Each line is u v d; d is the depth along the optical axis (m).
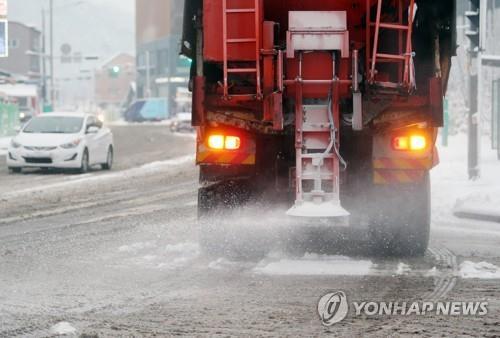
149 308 18.59
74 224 33.69
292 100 25.05
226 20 25.11
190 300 19.45
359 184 25.95
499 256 26.20
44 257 25.56
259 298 19.69
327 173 24.33
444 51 26.25
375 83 25.11
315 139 24.59
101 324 17.09
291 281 21.86
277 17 26.41
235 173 26.02
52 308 18.56
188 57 26.19
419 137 25.58
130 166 72.00
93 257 25.58
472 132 48.03
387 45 25.97
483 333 16.45
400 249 25.98
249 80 25.56
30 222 34.44
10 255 25.94
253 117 25.61
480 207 36.28
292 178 25.16
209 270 23.52
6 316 17.78
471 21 47.78
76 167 62.59
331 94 24.75
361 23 26.14
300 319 17.56
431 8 26.05
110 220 34.94
